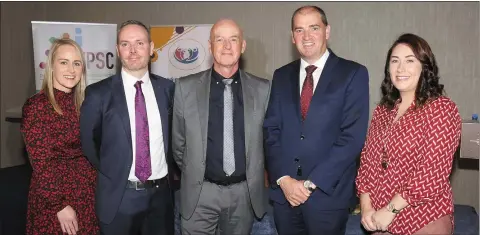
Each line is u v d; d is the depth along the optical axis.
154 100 2.33
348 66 2.29
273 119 2.35
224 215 2.42
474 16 4.05
